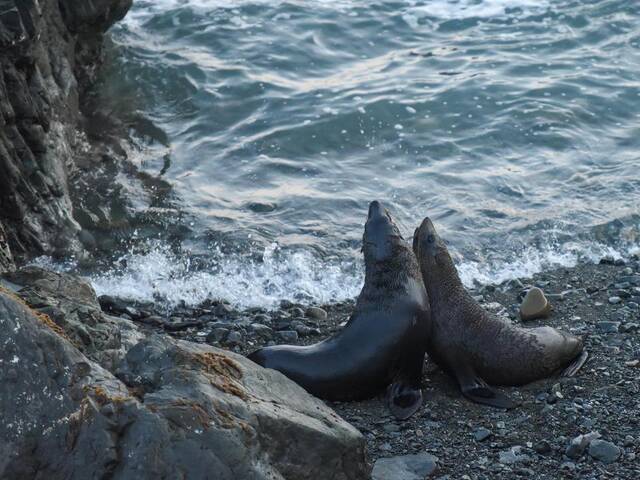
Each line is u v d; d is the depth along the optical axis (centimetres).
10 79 1387
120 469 658
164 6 2383
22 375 683
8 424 667
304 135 1811
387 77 2041
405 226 1525
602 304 1253
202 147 1780
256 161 1733
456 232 1508
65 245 1436
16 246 1380
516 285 1352
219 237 1494
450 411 997
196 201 1593
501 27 2308
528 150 1767
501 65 2092
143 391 718
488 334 1051
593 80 2011
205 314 1293
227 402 720
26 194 1397
